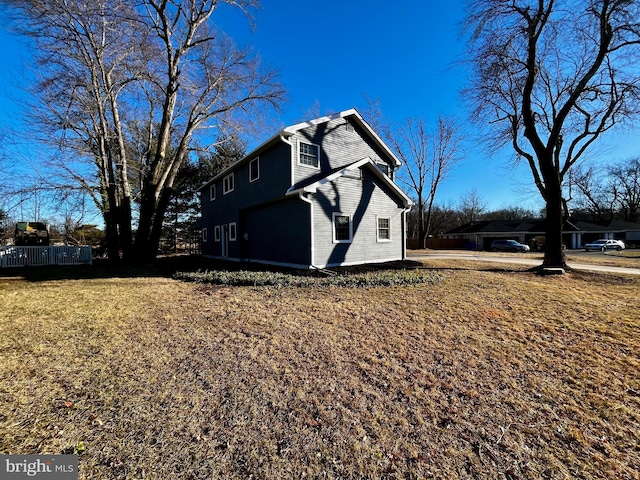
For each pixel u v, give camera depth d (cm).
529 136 1038
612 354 385
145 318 509
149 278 970
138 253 1450
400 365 351
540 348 402
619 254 2195
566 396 295
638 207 3922
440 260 1416
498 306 584
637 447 228
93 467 198
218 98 1648
